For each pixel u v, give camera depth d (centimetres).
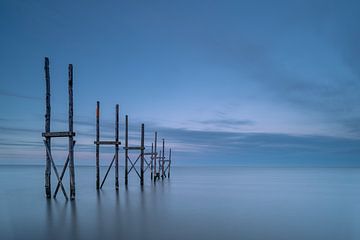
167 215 1581
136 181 4094
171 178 5203
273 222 1454
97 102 2442
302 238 1177
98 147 2545
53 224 1359
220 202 2097
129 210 1711
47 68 1795
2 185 3256
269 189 3194
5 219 1454
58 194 2350
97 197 2214
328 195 2647
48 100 1809
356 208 1916
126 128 2984
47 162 1952
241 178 5572
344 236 1216
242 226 1355
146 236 1173
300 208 1897
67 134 1791
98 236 1170
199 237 1163
